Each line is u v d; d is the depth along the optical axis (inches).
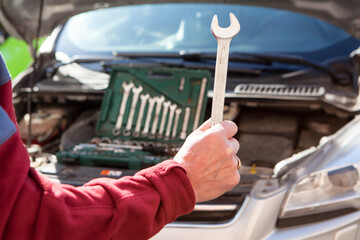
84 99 89.1
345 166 54.6
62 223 20.4
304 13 93.4
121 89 79.8
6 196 19.2
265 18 96.6
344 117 78.3
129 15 103.4
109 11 105.3
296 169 57.0
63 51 102.3
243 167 69.1
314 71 89.0
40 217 20.1
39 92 86.8
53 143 85.4
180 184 23.5
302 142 81.8
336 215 52.0
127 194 22.6
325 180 54.6
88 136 85.4
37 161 66.1
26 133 82.7
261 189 55.6
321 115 87.6
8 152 19.6
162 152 71.0
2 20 91.6
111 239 22.3
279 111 89.4
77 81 91.0
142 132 76.7
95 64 97.6
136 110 78.0
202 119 75.2
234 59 89.7
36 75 95.7
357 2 81.7
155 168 23.9
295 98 76.5
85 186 23.4
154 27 100.0
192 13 98.7
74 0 95.0
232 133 25.2
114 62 93.7
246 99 78.5
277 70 90.0
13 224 19.5
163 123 76.4
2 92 20.7
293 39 93.7
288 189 54.4
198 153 24.3
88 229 21.3
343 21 89.3
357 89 84.8
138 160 64.0
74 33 105.3
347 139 59.9
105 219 21.8
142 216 22.4
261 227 51.8
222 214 52.8
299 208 52.4
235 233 51.4
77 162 65.6
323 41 93.5
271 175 62.5
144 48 97.1
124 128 77.5
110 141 74.5
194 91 77.3
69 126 91.3
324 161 56.7
